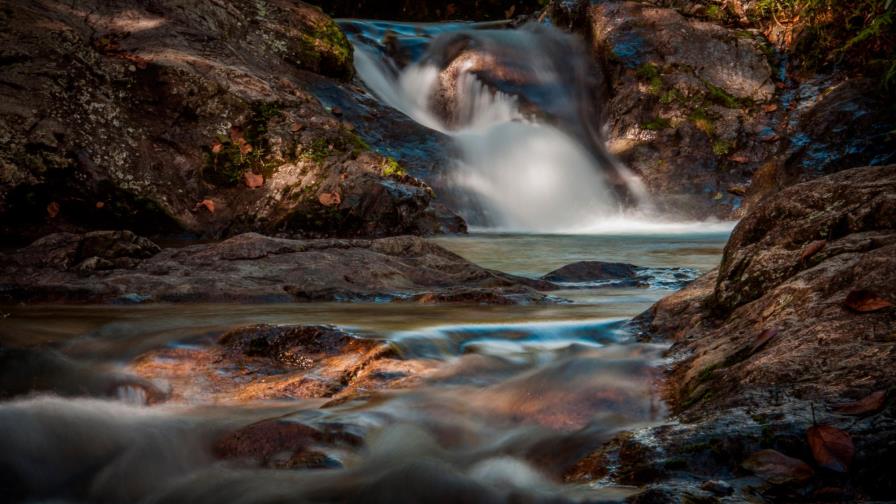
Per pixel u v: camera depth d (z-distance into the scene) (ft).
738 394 8.46
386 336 12.68
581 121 43.34
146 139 30.63
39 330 13.60
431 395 10.43
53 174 28.12
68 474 8.60
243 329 12.72
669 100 41.16
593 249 28.45
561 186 38.47
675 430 7.79
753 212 13.38
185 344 12.73
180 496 7.88
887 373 7.90
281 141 31.78
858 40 39.27
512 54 45.16
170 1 36.45
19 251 18.72
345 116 37.60
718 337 11.27
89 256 18.75
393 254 20.58
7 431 8.85
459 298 17.11
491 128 40.91
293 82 37.45
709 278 14.71
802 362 8.66
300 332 12.51
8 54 29.53
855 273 10.21
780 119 40.24
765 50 42.91
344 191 30.76
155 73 31.71
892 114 36.24
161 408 10.41
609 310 15.98
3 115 28.02
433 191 35.01
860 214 11.81
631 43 43.24
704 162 39.42
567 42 46.34
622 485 7.16
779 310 10.72
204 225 30.07
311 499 7.40
